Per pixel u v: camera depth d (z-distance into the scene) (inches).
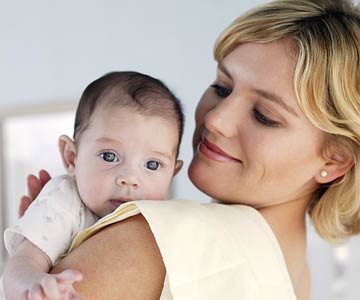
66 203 45.9
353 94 49.1
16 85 188.9
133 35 169.9
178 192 154.0
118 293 39.4
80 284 38.9
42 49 184.4
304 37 48.8
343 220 57.7
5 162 188.7
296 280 54.7
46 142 184.1
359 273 137.9
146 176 48.3
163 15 165.3
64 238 44.9
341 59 48.7
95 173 47.3
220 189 51.4
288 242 53.7
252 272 41.8
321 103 48.4
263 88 48.8
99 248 40.7
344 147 51.4
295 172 50.6
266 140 49.2
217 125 50.0
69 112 181.2
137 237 41.2
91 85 50.8
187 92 160.6
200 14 159.9
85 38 177.8
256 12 51.7
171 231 40.0
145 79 51.0
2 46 191.3
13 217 186.4
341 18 50.7
